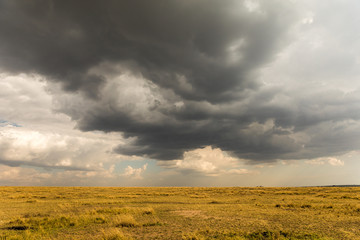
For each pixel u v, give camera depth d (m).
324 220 17.78
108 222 17.44
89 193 60.22
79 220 17.64
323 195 47.22
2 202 35.44
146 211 22.66
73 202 35.44
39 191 70.75
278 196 47.56
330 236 12.73
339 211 22.53
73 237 13.04
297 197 44.03
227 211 23.45
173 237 13.05
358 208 23.36
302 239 11.88
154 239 12.70
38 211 25.11
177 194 56.50
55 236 13.40
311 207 26.08
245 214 21.22
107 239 12.12
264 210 24.05
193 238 12.13
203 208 26.30
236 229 14.80
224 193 61.22
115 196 46.75
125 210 23.22
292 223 16.70
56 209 26.86
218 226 15.91
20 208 27.89
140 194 55.88
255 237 12.43
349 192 58.19
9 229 15.45
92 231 14.59
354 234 13.23
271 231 13.18
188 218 19.59
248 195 52.56
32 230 14.98
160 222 17.73
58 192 65.12
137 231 14.67
